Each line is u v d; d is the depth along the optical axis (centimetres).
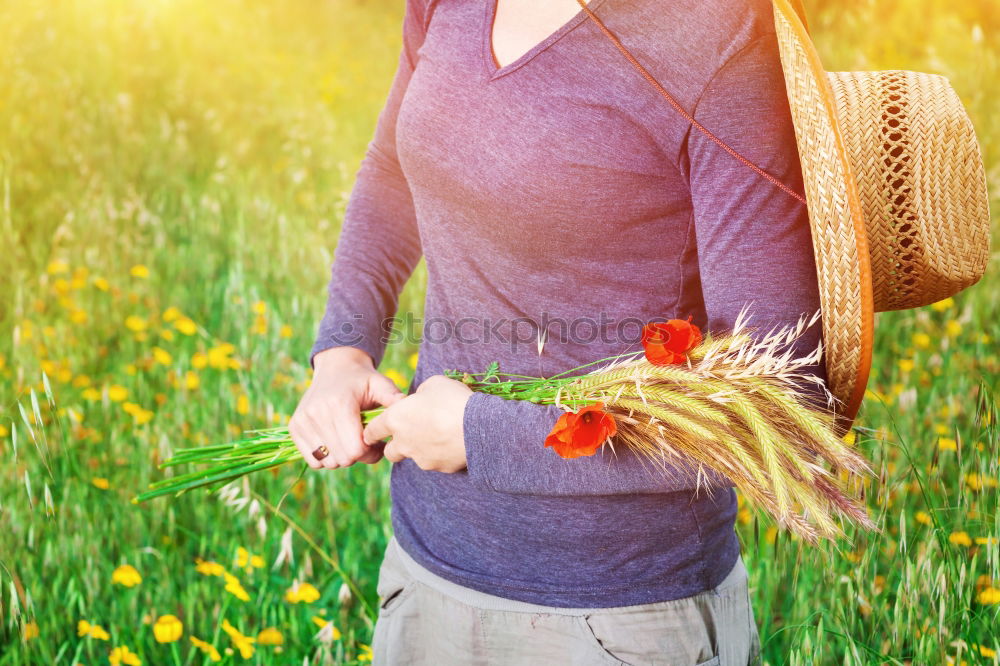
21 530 286
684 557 169
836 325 150
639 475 154
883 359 422
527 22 163
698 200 152
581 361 168
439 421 161
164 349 442
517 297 169
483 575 173
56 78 717
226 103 743
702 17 149
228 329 444
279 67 866
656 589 167
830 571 239
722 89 147
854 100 159
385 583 196
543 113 158
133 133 649
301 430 184
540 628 170
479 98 164
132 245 515
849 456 139
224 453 211
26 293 443
